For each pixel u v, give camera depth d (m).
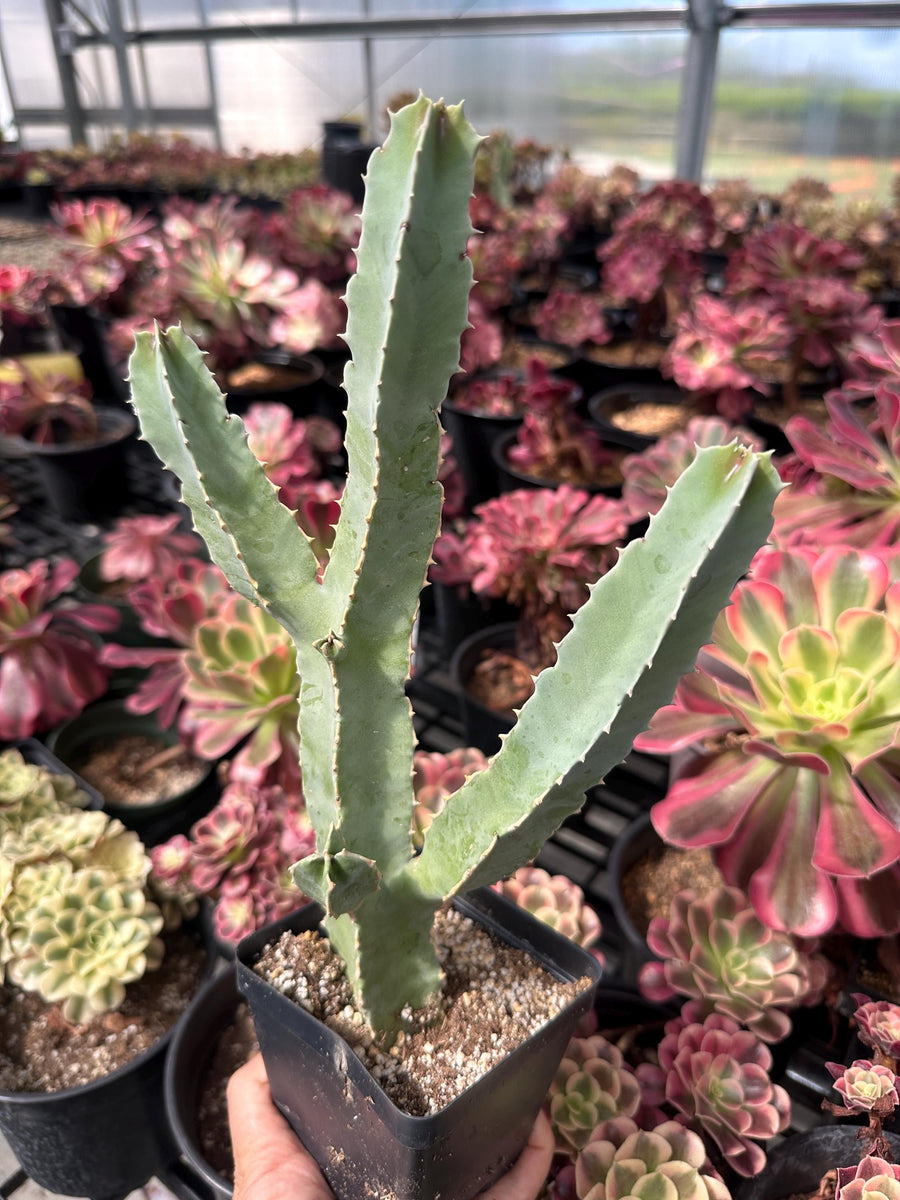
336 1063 0.29
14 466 1.23
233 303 1.05
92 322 1.44
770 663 0.43
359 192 1.93
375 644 0.26
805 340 0.98
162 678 0.63
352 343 0.23
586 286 1.64
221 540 0.26
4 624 0.67
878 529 0.51
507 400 1.03
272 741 0.55
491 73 2.26
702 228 1.40
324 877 0.23
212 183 2.67
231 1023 0.45
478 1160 0.32
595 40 2.08
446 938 0.34
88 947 0.48
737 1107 0.38
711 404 0.97
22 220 2.77
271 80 2.75
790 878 0.40
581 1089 0.39
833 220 1.54
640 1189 0.35
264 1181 0.32
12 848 0.52
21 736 0.65
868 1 1.59
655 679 0.22
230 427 0.26
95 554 0.88
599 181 1.91
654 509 0.65
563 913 0.45
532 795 0.25
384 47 2.32
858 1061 0.37
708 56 1.87
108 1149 0.46
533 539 0.62
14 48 3.34
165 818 0.65
